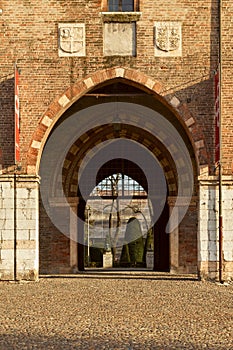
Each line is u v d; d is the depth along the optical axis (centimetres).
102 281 3005
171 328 1781
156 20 2942
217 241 2922
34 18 2936
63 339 1628
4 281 2898
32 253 2906
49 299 2331
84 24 2938
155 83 2936
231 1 2945
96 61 2936
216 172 2931
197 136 2938
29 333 1702
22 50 2934
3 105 2927
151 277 3278
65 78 2934
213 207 2925
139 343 1584
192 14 2942
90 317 1952
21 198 2911
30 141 2922
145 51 2939
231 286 2748
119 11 2955
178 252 3653
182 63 2941
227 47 2941
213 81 2941
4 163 2917
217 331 1738
